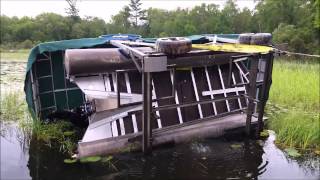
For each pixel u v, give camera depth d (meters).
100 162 5.71
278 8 36.25
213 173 5.38
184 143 6.44
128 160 5.80
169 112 6.75
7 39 39.44
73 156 6.01
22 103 9.64
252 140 6.71
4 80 14.18
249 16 42.06
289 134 6.61
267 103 9.38
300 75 12.40
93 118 6.14
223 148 6.32
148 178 5.23
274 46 7.45
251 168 5.55
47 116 7.81
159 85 6.83
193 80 7.16
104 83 6.41
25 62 23.50
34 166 5.70
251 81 6.55
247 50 6.23
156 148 6.21
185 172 5.41
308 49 30.09
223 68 7.66
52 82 8.00
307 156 5.98
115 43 7.05
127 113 6.32
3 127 7.66
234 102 7.54
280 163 5.73
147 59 5.27
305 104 9.09
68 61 5.98
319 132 6.46
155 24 42.84
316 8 29.52
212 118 7.04
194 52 6.23
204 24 41.34
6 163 5.79
